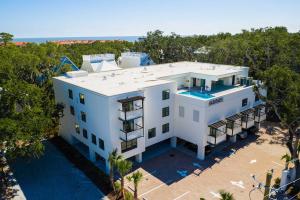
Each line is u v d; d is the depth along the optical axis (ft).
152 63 231.91
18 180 106.11
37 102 111.65
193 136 120.26
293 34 218.59
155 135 120.26
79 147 134.51
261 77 112.88
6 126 89.40
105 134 103.81
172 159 120.37
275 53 198.49
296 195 92.12
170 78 137.59
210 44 274.98
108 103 97.04
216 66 171.01
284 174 94.89
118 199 91.86
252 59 207.31
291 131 104.99
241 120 132.36
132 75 142.31
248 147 131.34
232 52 223.92
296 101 96.78
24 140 93.56
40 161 121.08
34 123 99.45
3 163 118.42
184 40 282.77
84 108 115.44
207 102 112.16
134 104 104.22
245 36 275.80
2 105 101.55
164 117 121.90
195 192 95.91
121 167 85.05
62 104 132.16
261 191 95.66
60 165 117.29
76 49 368.27
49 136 148.46
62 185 102.17
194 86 147.95
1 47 197.57
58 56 208.85
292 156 108.17
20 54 160.86
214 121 119.34
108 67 193.36
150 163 116.98
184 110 120.98
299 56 173.58
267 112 159.02
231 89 138.31
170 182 102.32
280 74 102.73
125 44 425.28
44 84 167.53
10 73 135.74
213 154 124.36
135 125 106.22
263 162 116.57
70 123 132.98
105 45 407.44
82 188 99.91
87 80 130.41
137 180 84.79
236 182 101.76
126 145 107.86
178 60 286.05
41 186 101.65
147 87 110.63
